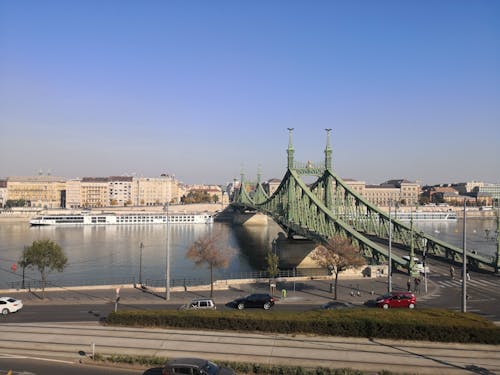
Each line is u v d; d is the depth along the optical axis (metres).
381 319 41.75
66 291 66.75
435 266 94.12
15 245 169.75
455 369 34.12
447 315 43.69
